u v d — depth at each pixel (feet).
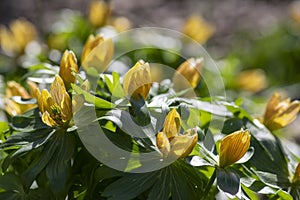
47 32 3.44
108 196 1.84
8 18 5.28
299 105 2.11
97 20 3.07
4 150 1.98
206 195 1.88
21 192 1.92
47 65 2.21
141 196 1.90
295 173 1.99
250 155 1.90
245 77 3.34
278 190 1.89
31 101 1.98
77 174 1.92
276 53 4.50
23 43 2.91
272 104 2.13
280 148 2.07
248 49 4.68
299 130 3.51
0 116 2.36
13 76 2.88
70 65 1.94
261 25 5.35
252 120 2.08
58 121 1.87
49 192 1.92
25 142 1.87
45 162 1.84
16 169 2.03
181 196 1.82
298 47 4.47
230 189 1.82
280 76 4.42
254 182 1.89
